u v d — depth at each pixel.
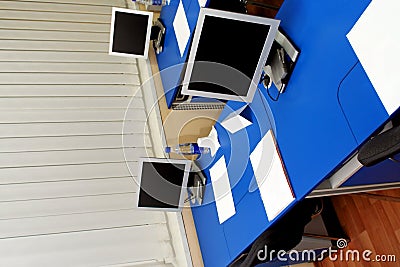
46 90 3.06
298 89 2.07
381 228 2.59
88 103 3.08
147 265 2.62
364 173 2.13
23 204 2.62
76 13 3.44
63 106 3.03
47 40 3.26
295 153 2.04
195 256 2.58
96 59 3.27
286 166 2.07
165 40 3.14
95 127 3.00
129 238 2.66
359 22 1.83
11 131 2.86
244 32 2.12
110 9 3.53
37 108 2.98
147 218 2.74
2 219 2.55
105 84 3.19
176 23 3.01
